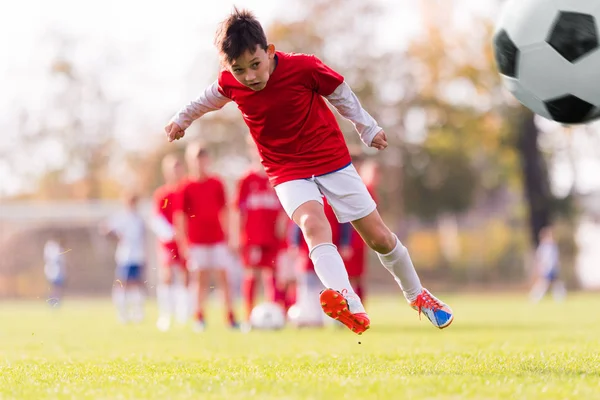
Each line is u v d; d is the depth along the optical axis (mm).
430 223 124625
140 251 41312
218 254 31141
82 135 149250
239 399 10047
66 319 42344
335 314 12859
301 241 30500
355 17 113688
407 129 116250
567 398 9961
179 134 14711
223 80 13938
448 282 102875
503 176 127812
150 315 47938
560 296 67250
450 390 10578
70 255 93062
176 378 12336
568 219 111000
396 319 35469
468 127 108438
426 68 106250
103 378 12625
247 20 12789
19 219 93062
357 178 13945
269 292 32438
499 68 16484
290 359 15938
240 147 117688
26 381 12484
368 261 105188
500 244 103688
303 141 13711
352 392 10422
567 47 15203
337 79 13820
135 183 140250
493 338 22141
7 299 91125
